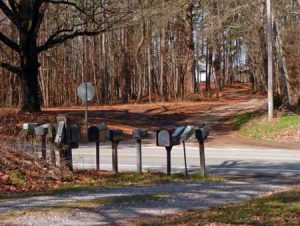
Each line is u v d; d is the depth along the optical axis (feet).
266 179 45.62
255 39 145.59
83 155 63.00
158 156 63.62
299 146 78.59
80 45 222.48
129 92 227.20
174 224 26.55
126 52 221.66
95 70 214.90
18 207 30.76
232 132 101.81
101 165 54.13
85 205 31.48
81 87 74.18
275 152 69.82
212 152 69.56
